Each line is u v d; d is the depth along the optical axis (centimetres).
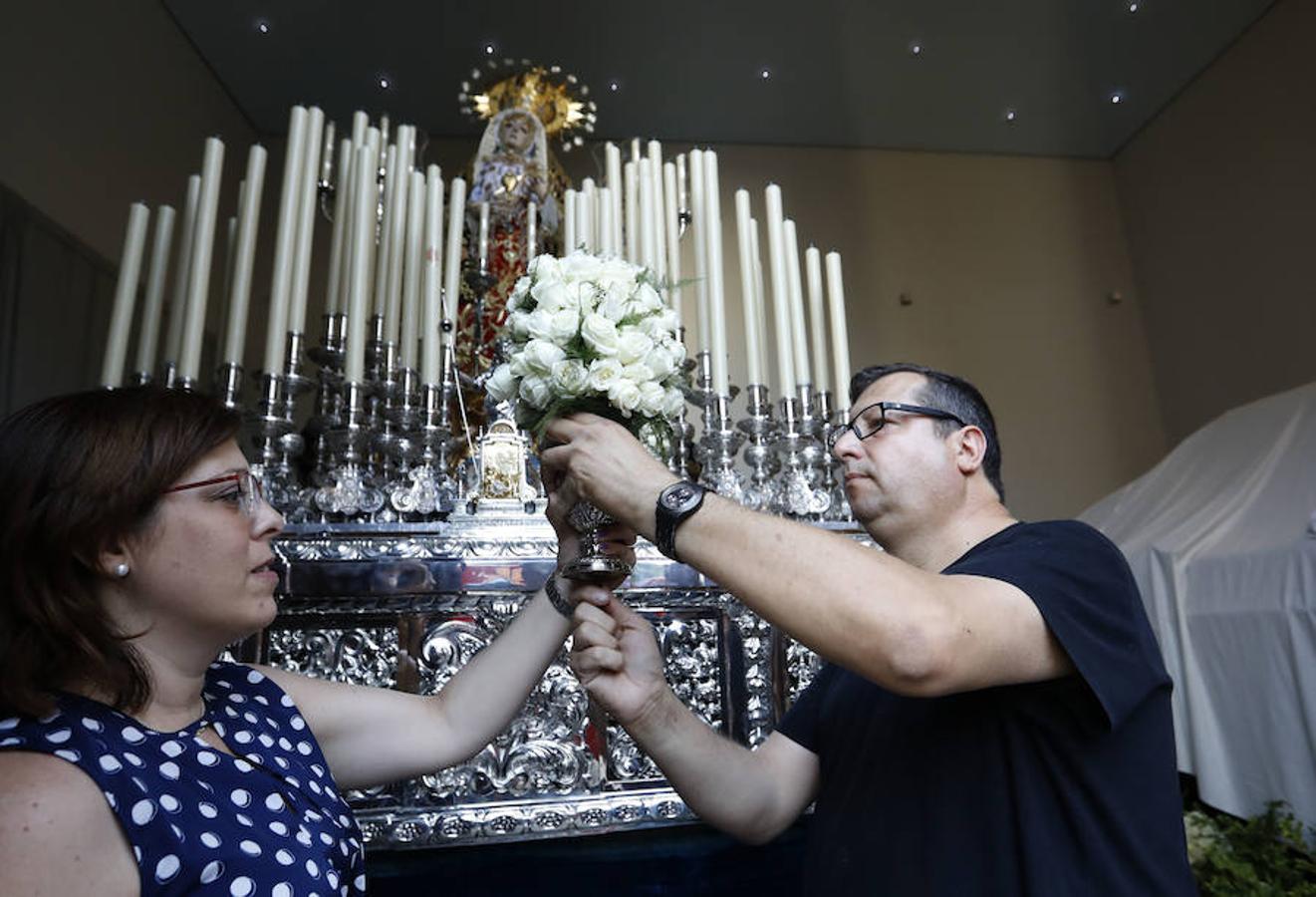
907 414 115
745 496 179
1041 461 494
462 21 413
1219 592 254
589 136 501
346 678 150
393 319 186
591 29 422
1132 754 88
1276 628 229
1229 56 461
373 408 184
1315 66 413
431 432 167
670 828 164
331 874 80
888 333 500
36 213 305
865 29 432
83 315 330
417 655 153
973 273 521
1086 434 503
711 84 466
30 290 300
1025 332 515
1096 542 95
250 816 78
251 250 171
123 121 365
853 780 105
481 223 195
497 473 167
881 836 97
